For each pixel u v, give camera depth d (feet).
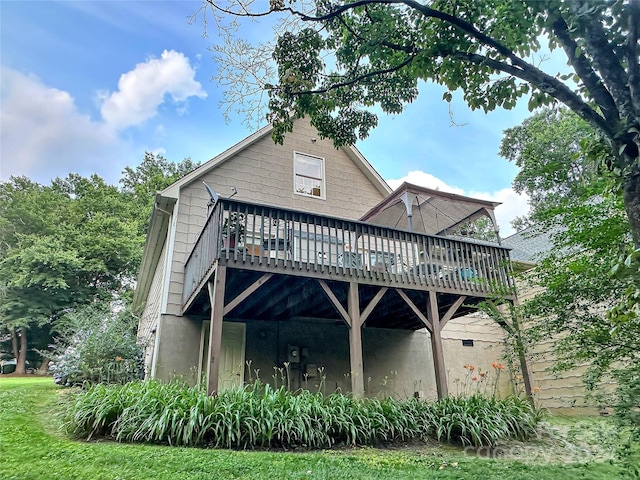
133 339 28.68
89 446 13.35
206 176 30.68
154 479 10.85
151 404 15.30
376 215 35.09
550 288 12.36
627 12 8.39
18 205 73.20
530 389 22.30
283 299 25.12
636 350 10.12
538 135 49.96
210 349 17.47
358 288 23.18
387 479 12.19
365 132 21.08
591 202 12.28
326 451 15.23
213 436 14.98
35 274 64.90
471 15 13.19
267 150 33.55
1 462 11.50
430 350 33.09
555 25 9.95
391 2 13.19
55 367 25.72
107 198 83.66
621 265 7.86
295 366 27.76
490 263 26.04
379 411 17.81
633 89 8.10
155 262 35.58
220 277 18.56
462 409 18.76
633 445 10.18
